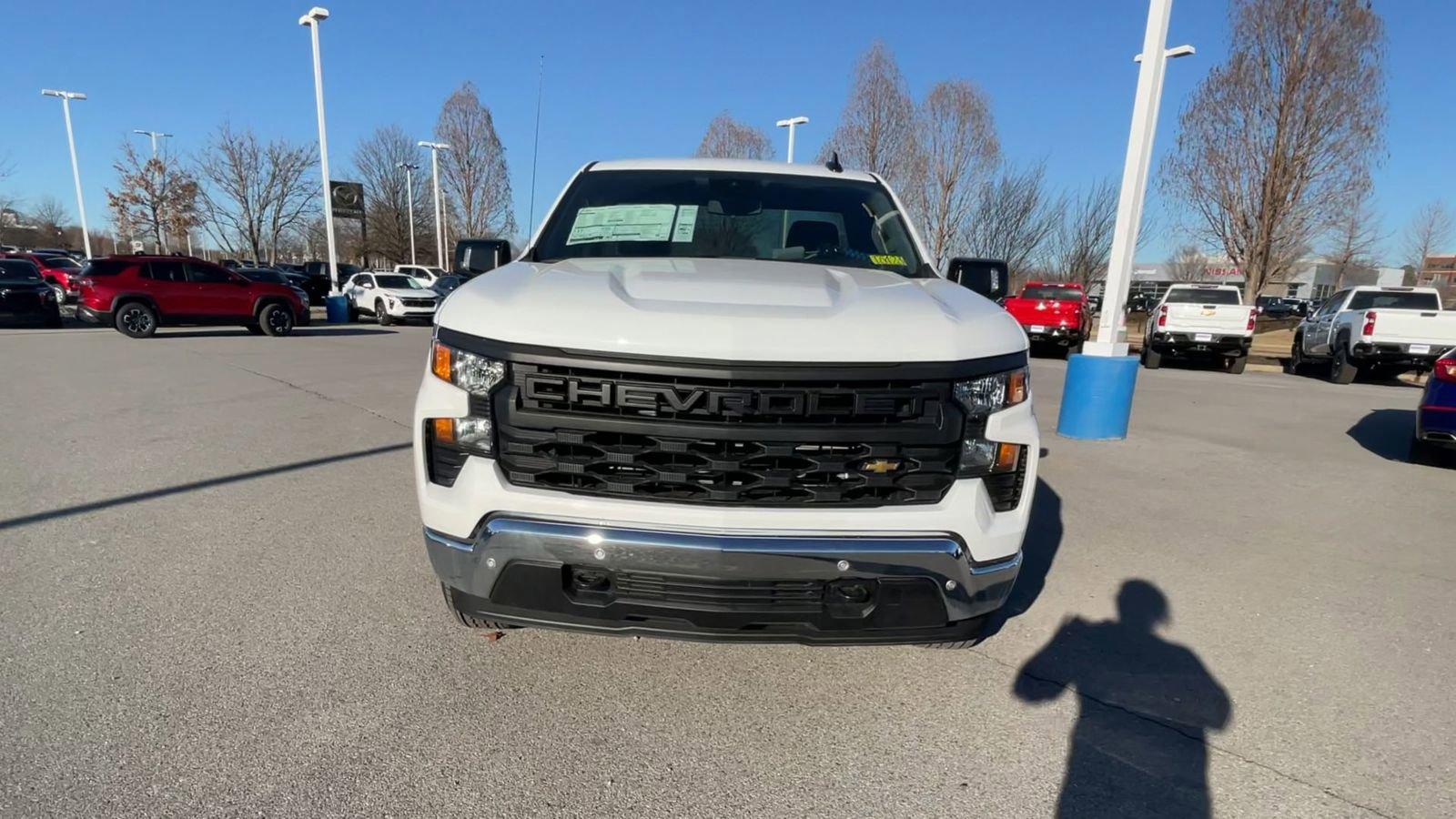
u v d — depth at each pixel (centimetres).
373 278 2575
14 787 208
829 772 229
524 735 240
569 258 321
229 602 324
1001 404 230
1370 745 247
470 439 224
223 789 211
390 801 210
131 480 502
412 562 371
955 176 2730
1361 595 367
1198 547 430
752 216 347
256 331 1873
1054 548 423
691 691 269
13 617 306
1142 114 706
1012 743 246
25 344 1434
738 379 211
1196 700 272
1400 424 891
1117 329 740
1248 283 2259
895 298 246
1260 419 910
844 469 218
